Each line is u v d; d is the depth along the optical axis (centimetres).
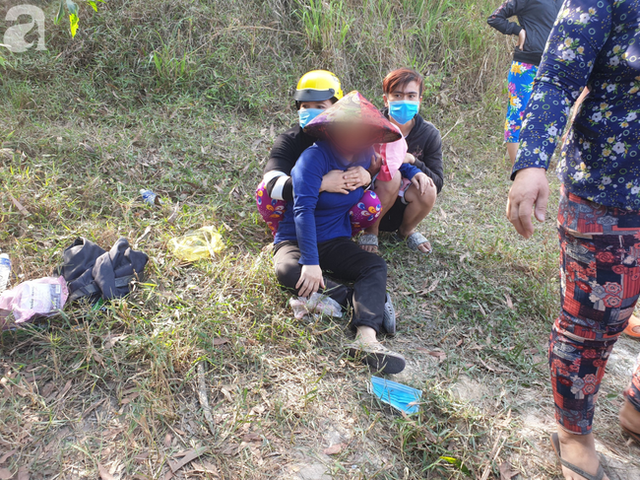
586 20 143
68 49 427
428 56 573
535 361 246
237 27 479
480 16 609
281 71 488
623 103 145
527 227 148
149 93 423
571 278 164
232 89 446
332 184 245
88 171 328
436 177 315
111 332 222
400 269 303
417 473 181
